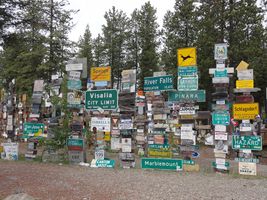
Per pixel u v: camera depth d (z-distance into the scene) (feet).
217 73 43.01
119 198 27.89
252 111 41.88
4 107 90.79
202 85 115.03
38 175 37.88
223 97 42.68
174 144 54.13
